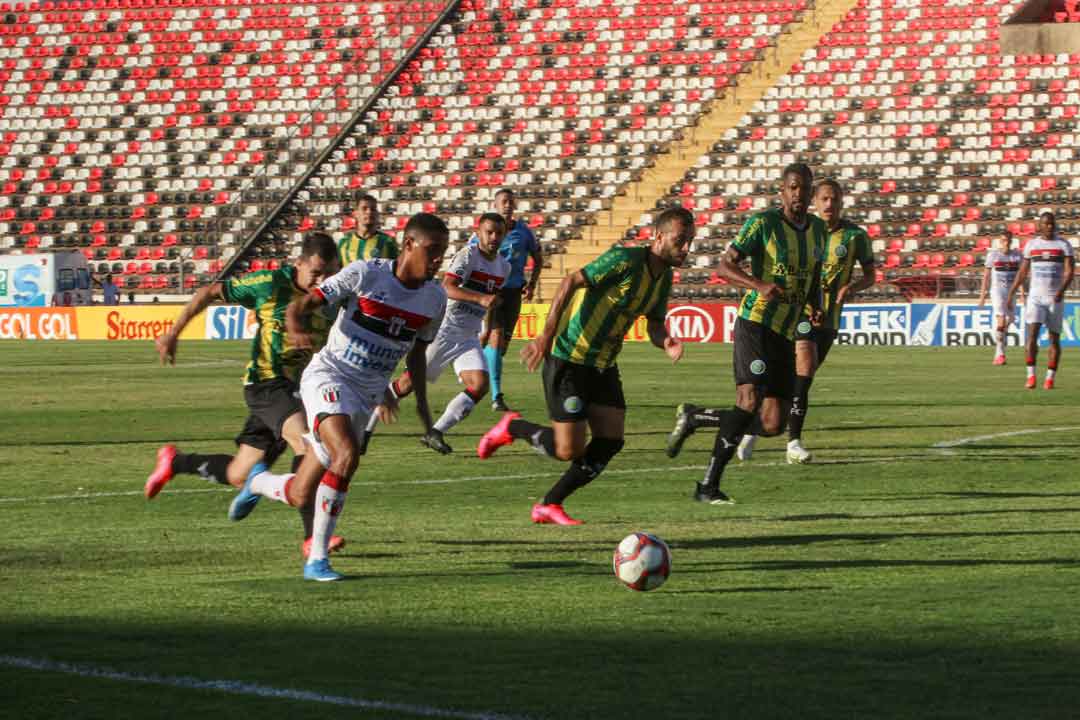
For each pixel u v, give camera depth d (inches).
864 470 1562.5
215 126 5935.0
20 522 1225.4
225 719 618.2
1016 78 5472.4
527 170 5580.7
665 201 5388.8
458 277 1683.1
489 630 791.7
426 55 6008.9
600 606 855.7
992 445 1800.0
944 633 780.0
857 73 5600.4
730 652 738.2
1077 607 847.1
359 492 1412.4
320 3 6230.3
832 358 3700.8
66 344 4677.7
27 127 6023.6
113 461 1694.1
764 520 1214.9
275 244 5511.8
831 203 1695.4
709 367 3385.8
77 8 6358.3
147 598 883.4
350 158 5713.6
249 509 1051.9
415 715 623.5
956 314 4291.3
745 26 5866.1
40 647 752.3
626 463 1640.0
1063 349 4062.5
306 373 982.4
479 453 1261.1
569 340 1179.3
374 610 844.6
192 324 4987.7
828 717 621.3
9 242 5728.3
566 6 6053.2
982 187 5236.2
